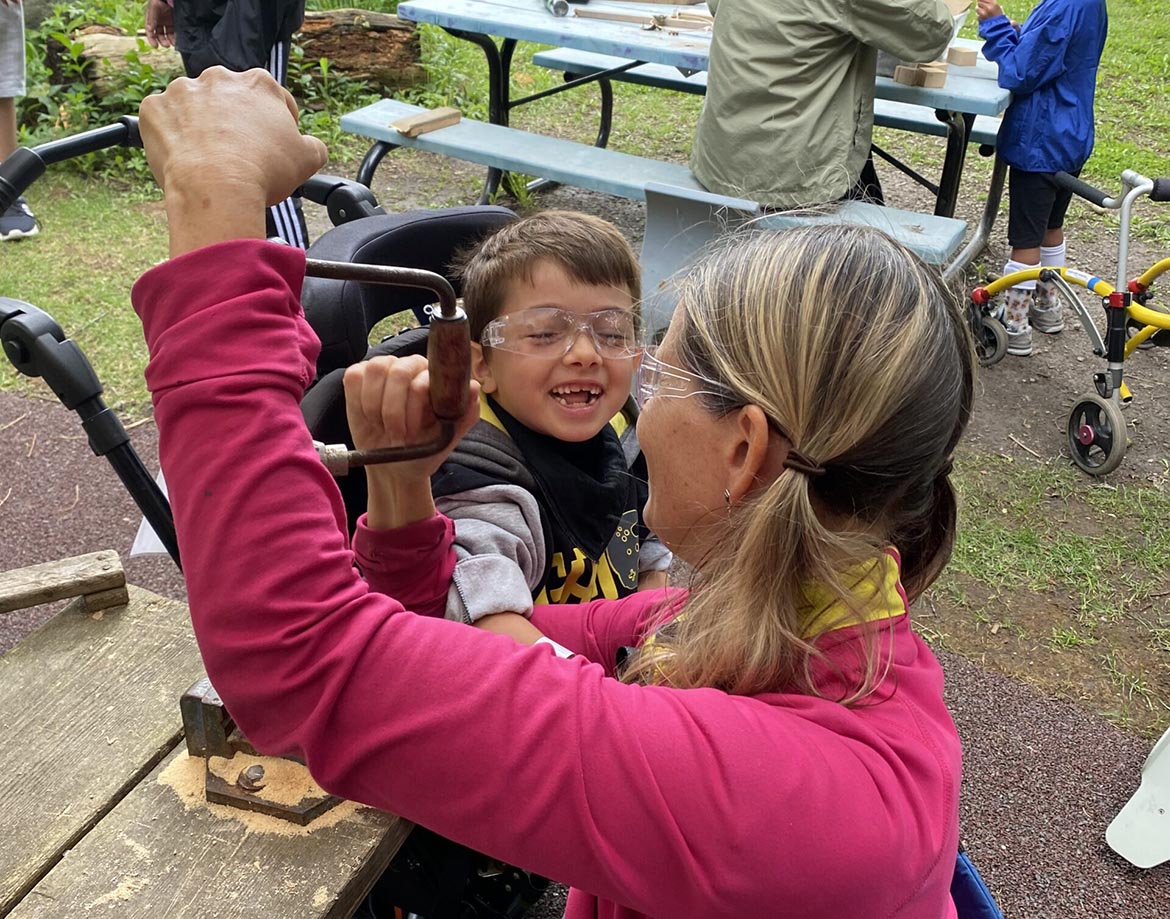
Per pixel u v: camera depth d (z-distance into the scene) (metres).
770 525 0.75
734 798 0.67
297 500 0.67
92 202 4.80
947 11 3.59
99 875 0.99
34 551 2.82
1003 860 2.15
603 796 0.66
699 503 0.84
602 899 0.91
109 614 1.39
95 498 3.05
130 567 2.79
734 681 0.78
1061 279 3.51
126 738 1.20
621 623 1.25
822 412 0.75
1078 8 3.69
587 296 1.40
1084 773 2.35
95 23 5.76
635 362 1.45
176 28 3.85
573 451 1.50
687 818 0.66
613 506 1.49
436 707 0.67
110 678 1.28
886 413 0.74
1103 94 6.79
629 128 6.20
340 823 1.05
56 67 5.44
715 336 0.79
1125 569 2.98
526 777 0.67
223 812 1.06
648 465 0.88
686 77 5.36
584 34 4.18
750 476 0.79
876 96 4.01
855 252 0.78
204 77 0.73
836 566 0.77
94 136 1.44
